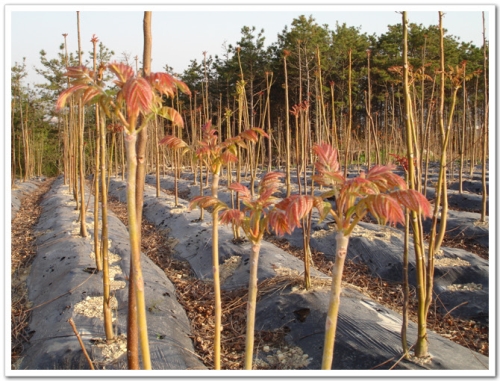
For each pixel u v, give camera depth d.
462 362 3.50
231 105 22.77
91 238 7.45
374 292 5.63
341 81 19.62
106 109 1.68
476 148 13.96
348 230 1.65
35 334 4.61
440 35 4.47
